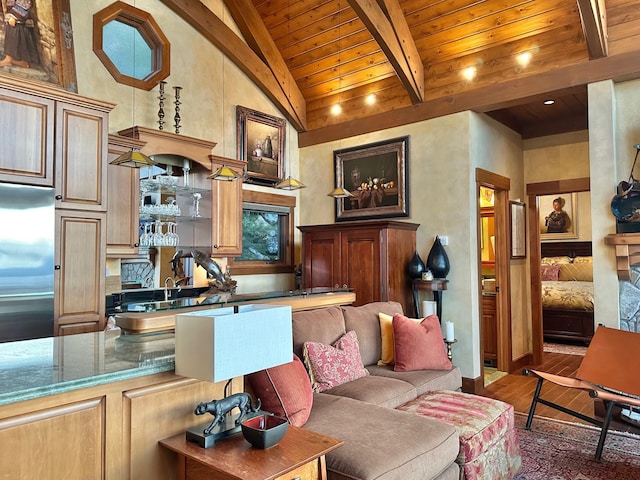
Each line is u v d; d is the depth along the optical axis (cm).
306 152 627
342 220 582
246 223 568
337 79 580
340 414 239
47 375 149
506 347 543
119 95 438
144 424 165
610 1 391
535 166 595
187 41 500
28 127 316
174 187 461
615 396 306
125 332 219
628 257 371
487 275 721
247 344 162
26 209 311
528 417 359
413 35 492
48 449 140
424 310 467
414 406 276
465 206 477
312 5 521
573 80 412
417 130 516
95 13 423
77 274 340
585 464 297
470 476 233
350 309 367
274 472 144
